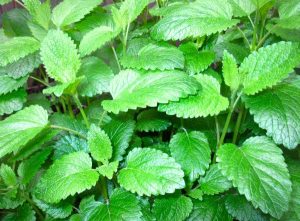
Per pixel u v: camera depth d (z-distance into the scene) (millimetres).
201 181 207
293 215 193
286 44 192
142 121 235
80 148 216
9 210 235
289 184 170
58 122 228
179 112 184
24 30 308
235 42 283
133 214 173
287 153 244
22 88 260
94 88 243
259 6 214
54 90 183
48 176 178
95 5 261
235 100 212
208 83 194
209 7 216
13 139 182
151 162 178
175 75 190
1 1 283
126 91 193
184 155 201
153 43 235
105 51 288
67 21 252
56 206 203
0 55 222
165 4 273
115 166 182
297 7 229
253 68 193
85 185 168
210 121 248
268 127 182
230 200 203
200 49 239
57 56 200
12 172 221
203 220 200
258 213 198
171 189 166
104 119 245
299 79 208
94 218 176
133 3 232
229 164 176
